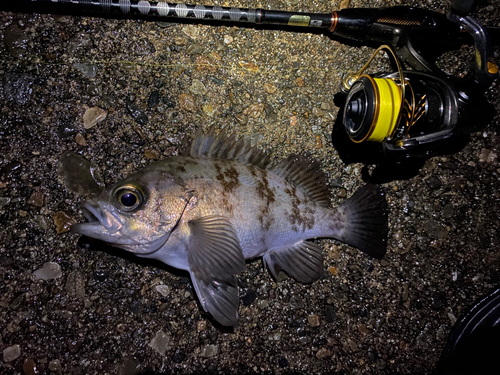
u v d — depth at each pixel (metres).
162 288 0.31
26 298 0.29
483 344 0.33
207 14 0.30
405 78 0.28
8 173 0.29
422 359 0.33
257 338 0.31
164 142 0.31
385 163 0.34
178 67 0.31
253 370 0.31
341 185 0.33
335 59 0.33
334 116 0.33
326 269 0.33
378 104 0.26
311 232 0.31
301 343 0.32
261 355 0.31
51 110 0.30
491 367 0.33
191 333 0.31
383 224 0.32
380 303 0.33
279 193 0.29
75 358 0.30
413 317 0.34
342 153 0.33
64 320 0.30
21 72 0.30
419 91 0.28
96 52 0.30
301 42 0.33
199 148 0.29
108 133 0.30
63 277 0.30
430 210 0.34
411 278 0.34
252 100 0.32
